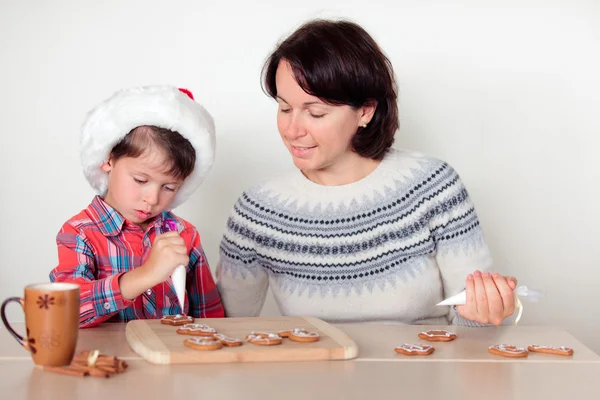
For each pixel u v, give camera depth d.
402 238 1.62
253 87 2.46
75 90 2.44
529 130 2.48
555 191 2.51
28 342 1.05
